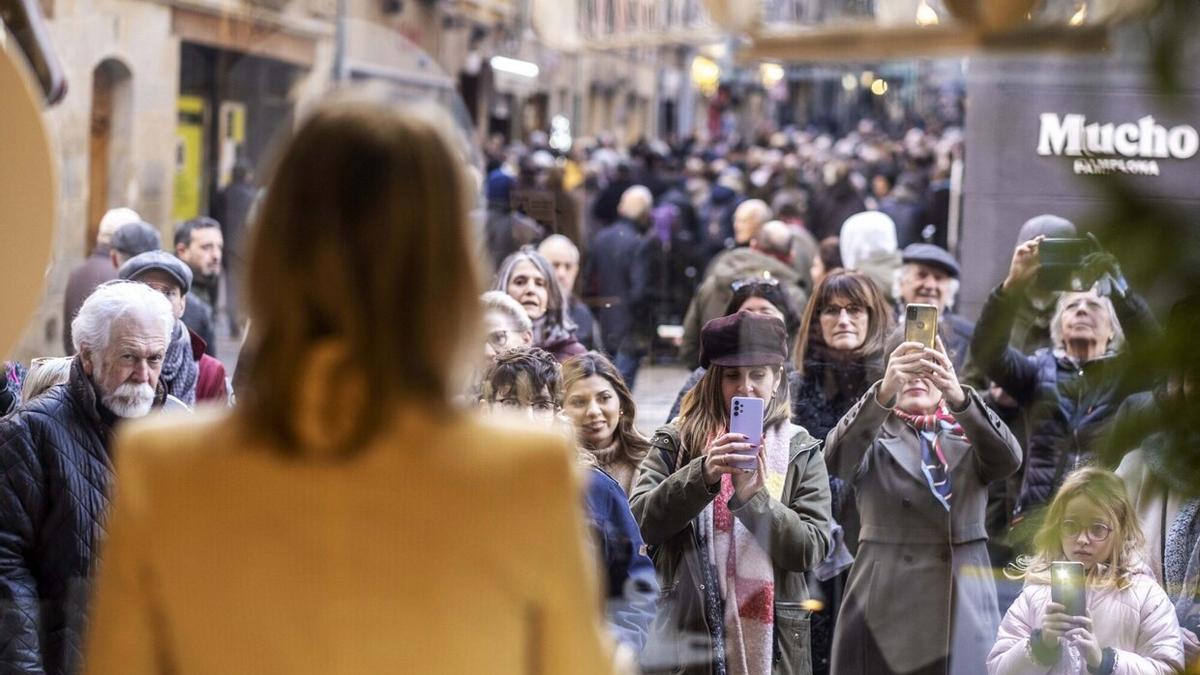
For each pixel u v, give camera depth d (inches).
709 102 1176.2
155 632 62.8
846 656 159.5
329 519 60.7
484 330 65.3
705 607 154.3
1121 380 36.8
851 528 161.5
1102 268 36.4
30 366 177.8
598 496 138.5
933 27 60.7
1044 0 52.4
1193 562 139.6
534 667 63.1
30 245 86.1
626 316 352.2
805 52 71.9
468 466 61.5
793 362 175.8
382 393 61.5
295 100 465.4
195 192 479.8
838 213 552.7
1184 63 35.0
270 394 61.7
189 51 478.9
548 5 349.7
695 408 163.8
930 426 159.9
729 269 321.1
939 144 778.2
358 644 60.6
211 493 61.7
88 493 142.0
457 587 60.8
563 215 349.1
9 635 137.1
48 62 132.3
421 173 62.7
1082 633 140.4
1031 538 49.7
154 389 147.1
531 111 806.5
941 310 244.2
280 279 62.2
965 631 157.8
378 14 510.3
